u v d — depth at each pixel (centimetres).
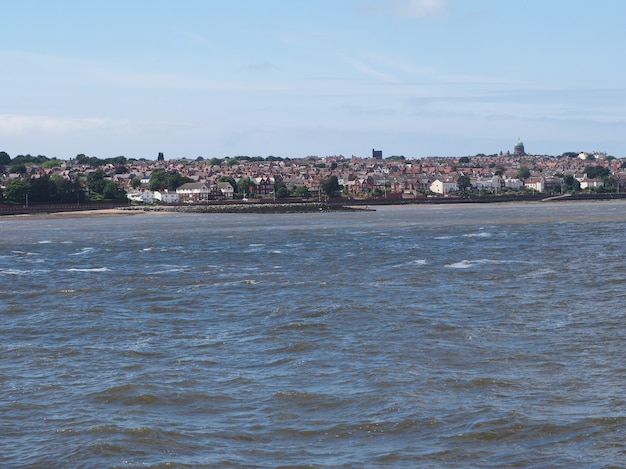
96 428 2900
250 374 3572
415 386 3312
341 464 2566
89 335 4500
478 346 3991
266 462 2591
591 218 16562
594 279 6247
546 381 3353
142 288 6375
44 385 3453
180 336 4422
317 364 3706
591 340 4062
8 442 2808
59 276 7494
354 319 4738
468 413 2983
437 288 5991
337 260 8500
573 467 2495
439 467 2531
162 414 3058
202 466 2564
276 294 5875
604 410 2967
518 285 6066
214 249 10450
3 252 10788
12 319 5088
